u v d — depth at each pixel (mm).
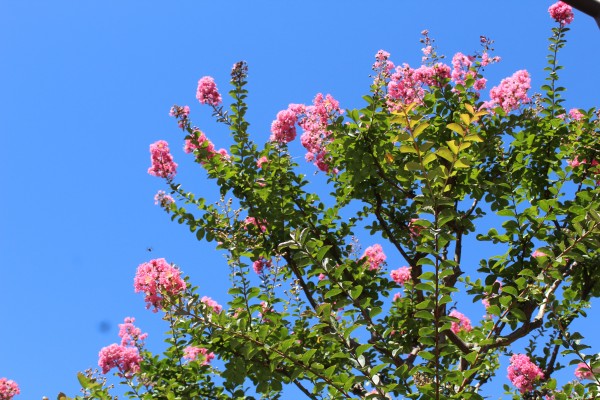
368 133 7258
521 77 7910
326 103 7945
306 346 6832
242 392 6484
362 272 7359
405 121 3916
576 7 3174
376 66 7512
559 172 7062
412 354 6969
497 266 6320
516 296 4891
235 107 7727
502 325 6078
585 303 6930
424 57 7637
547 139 7539
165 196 7469
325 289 7207
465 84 7543
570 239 4586
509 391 6891
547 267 4738
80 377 5230
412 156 7223
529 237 6184
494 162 7770
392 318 7102
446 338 6316
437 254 4141
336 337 4922
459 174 7242
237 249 6961
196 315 5309
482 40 7801
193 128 7613
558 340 4805
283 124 8016
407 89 7477
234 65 7680
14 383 6871
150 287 5363
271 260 7641
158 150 7695
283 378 5980
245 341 5262
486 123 7559
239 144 7754
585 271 6484
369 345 4738
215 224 7570
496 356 7938
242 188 7723
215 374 7242
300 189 7996
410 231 8023
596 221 4480
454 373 4652
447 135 7328
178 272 5512
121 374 6879
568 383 4953
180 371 6836
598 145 7477
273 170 7961
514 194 6418
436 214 4074
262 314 6855
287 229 7527
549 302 4871
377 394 4699
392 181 7535
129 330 7152
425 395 4633
